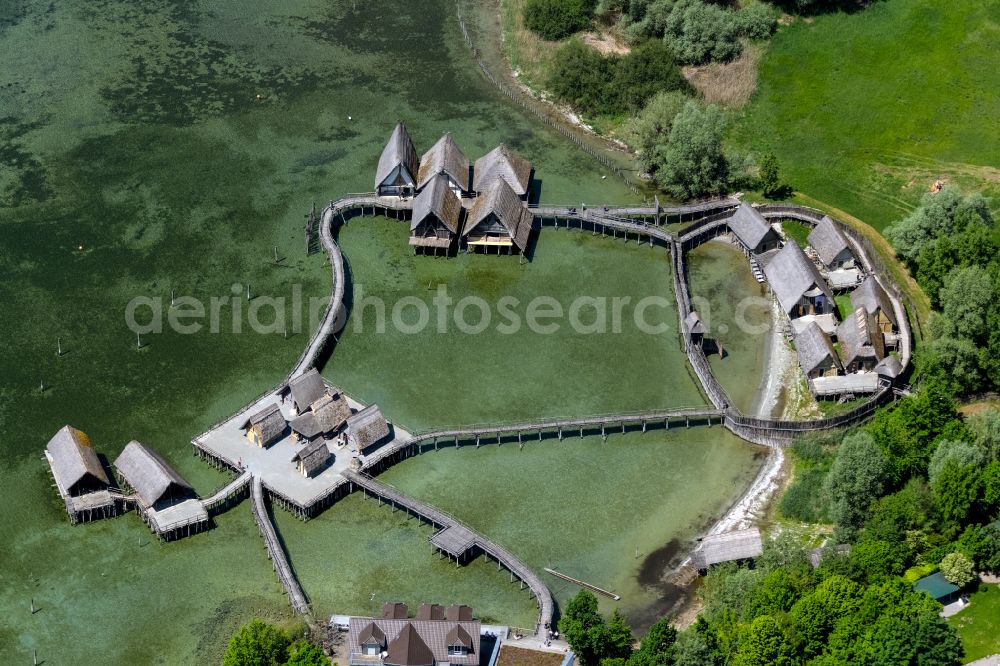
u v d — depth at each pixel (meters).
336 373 155.88
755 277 172.75
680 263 172.50
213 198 182.00
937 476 133.00
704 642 115.75
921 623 114.62
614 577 132.12
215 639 124.19
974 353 149.00
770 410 153.12
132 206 179.88
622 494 142.25
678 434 150.25
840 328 158.50
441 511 138.00
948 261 160.25
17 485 139.62
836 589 120.56
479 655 120.19
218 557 133.12
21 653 122.88
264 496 139.12
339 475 140.38
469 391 154.25
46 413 148.38
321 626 123.69
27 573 130.62
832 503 134.75
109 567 131.62
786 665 115.12
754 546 130.12
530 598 129.75
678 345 162.38
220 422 147.62
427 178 178.88
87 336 158.88
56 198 180.50
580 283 171.75
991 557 126.19
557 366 158.50
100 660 122.44
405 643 117.88
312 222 177.25
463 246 175.75
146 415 148.88
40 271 168.12
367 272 171.25
